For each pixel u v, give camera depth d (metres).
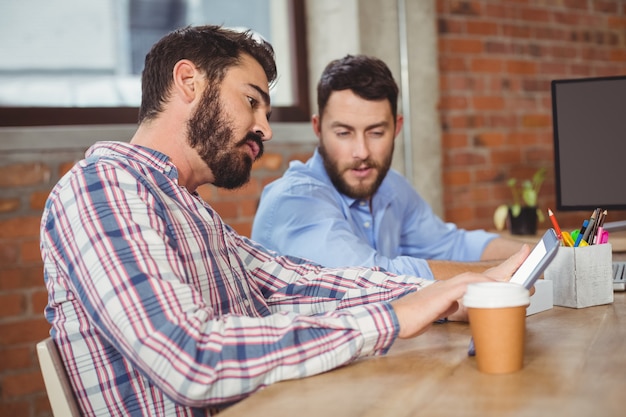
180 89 1.31
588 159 2.29
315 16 3.39
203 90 1.32
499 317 1.00
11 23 2.85
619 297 1.54
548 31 3.89
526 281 1.13
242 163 1.37
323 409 0.91
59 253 1.13
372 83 2.00
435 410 0.87
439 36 3.54
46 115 2.87
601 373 0.98
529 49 3.82
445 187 3.57
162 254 1.10
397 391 0.96
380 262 1.83
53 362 1.10
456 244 2.41
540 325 1.30
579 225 4.04
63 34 2.95
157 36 3.15
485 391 0.93
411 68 3.39
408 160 3.43
